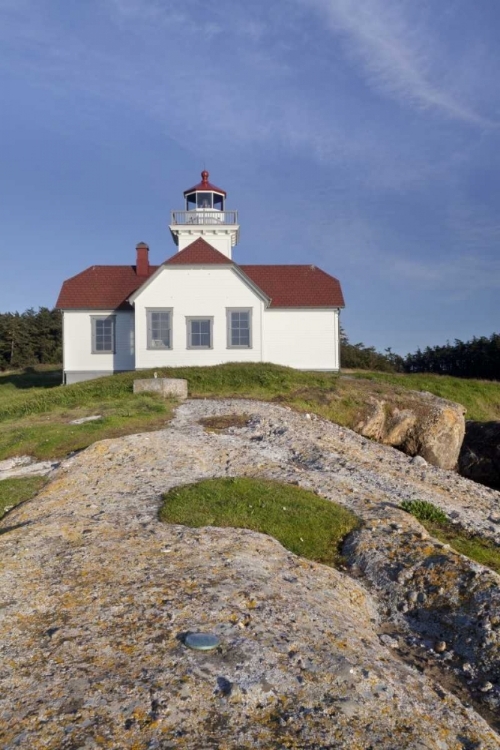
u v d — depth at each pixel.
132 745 3.75
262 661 4.75
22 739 3.77
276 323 31.56
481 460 24.02
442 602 6.77
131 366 30.97
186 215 34.59
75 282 32.38
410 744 4.10
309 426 18.53
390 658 5.50
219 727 3.98
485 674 5.61
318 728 4.08
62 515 8.98
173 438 14.39
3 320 74.88
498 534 10.37
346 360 58.31
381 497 11.36
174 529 8.20
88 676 4.45
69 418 18.61
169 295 28.53
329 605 6.25
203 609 5.53
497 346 56.44
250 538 7.99
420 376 34.62
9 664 4.62
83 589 5.98
